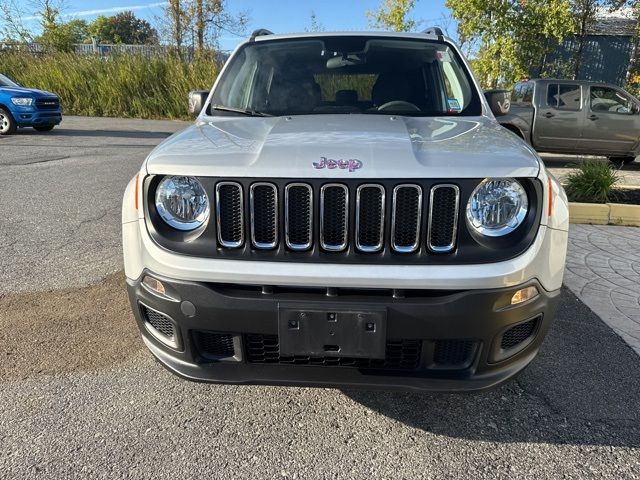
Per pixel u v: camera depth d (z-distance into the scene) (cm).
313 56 354
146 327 233
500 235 203
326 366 215
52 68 1978
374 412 258
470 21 1903
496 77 1930
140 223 219
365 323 199
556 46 2031
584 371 292
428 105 324
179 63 1984
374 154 206
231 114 323
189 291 208
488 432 243
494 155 211
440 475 217
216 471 218
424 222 199
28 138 1269
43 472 215
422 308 198
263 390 276
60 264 443
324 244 203
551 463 223
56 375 285
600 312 369
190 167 206
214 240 207
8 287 395
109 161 948
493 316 201
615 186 753
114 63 1989
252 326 206
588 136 1055
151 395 269
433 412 259
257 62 356
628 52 2203
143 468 219
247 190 202
